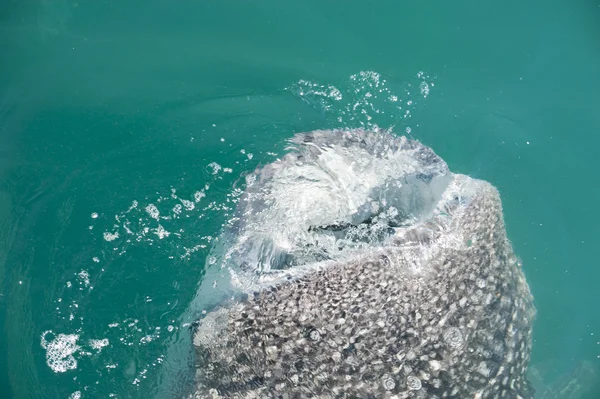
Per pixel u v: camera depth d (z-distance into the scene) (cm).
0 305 332
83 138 399
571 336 345
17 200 369
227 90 426
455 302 279
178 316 312
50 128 403
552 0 489
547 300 355
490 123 420
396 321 265
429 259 289
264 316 271
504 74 442
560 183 400
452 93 432
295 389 257
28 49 441
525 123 421
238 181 375
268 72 439
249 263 308
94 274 336
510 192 393
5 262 344
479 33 464
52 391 303
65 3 465
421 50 452
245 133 405
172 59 441
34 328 321
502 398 285
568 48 459
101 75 431
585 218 389
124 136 402
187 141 402
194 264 330
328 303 266
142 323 315
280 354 262
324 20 468
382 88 432
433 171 346
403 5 477
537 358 329
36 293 333
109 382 303
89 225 356
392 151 355
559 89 438
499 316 295
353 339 259
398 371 258
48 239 352
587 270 371
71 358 311
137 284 330
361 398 253
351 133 372
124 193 371
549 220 385
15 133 399
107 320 320
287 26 463
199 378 286
